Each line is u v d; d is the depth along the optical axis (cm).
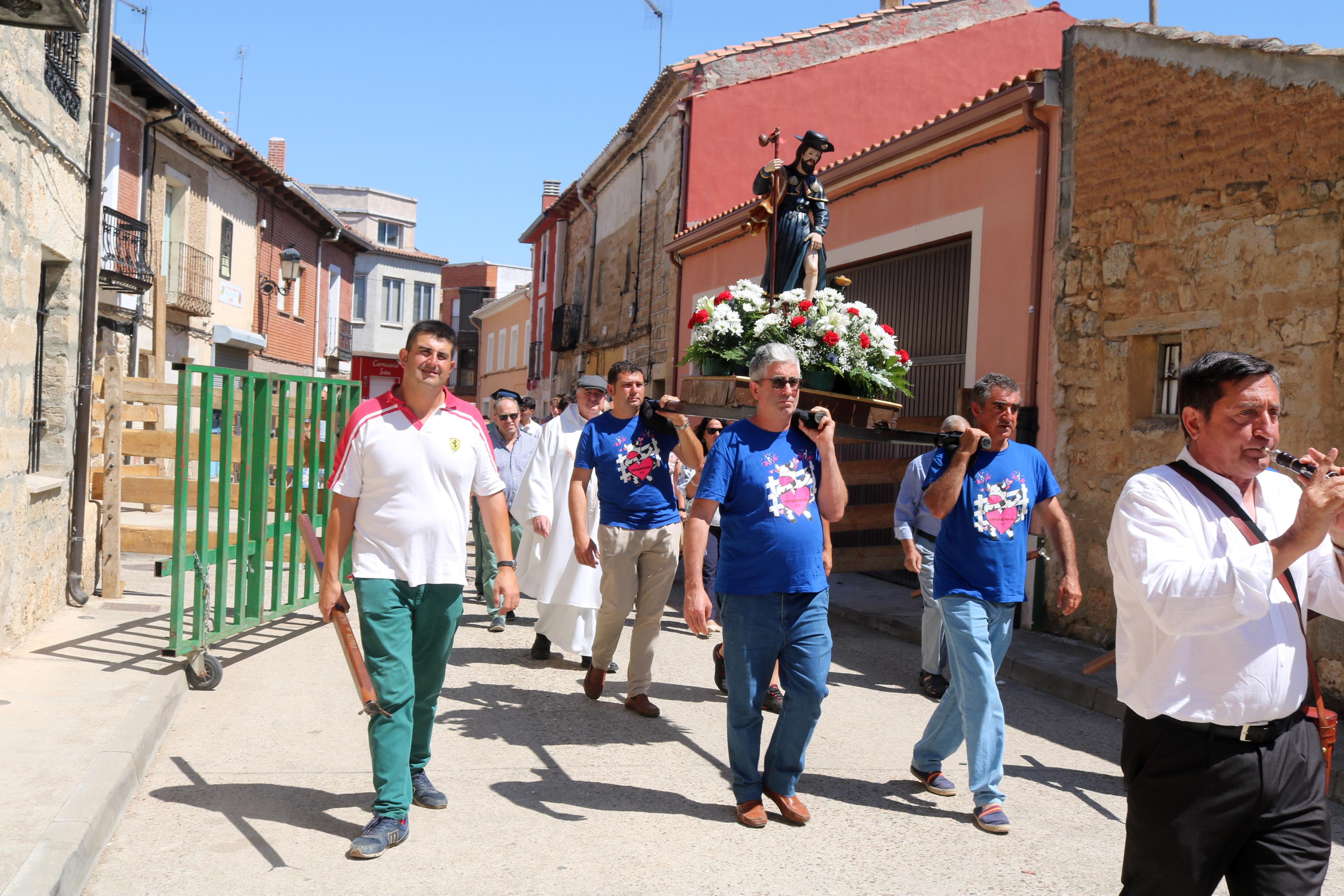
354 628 805
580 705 619
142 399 870
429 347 405
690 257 1820
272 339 2542
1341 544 241
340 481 402
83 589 859
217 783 454
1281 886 230
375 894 352
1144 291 809
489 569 842
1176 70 780
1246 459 242
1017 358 959
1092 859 410
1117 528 251
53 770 418
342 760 493
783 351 436
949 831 436
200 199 2044
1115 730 628
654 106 1962
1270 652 234
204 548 612
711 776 497
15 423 641
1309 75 674
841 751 549
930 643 688
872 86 1833
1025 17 1847
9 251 614
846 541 1250
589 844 404
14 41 623
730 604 432
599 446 604
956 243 1109
